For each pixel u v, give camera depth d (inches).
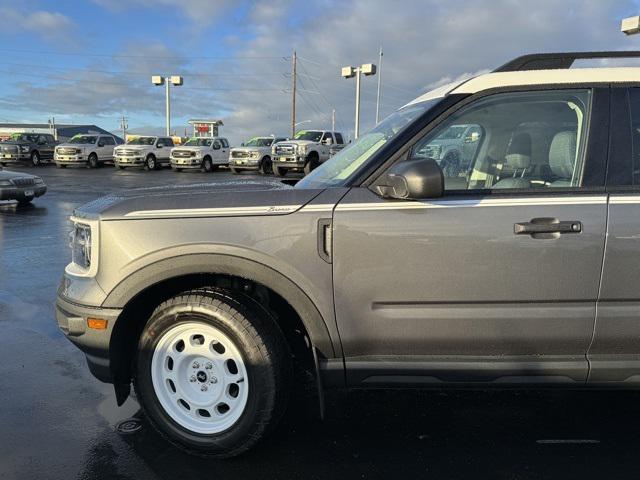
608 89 109.0
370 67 1144.2
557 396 143.9
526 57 112.3
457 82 117.8
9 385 150.8
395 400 142.2
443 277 105.0
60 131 2928.2
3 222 448.1
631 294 104.4
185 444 114.3
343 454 117.4
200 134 1822.1
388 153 109.4
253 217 107.3
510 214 103.7
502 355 108.7
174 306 110.6
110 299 109.9
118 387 117.4
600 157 107.3
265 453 117.8
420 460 115.0
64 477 109.5
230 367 112.7
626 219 103.0
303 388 146.7
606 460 114.6
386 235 104.7
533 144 112.4
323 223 105.8
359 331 107.9
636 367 107.3
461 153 111.9
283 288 107.0
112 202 114.3
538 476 109.1
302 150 960.3
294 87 2041.1
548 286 104.5
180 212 109.0
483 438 123.6
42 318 207.3
